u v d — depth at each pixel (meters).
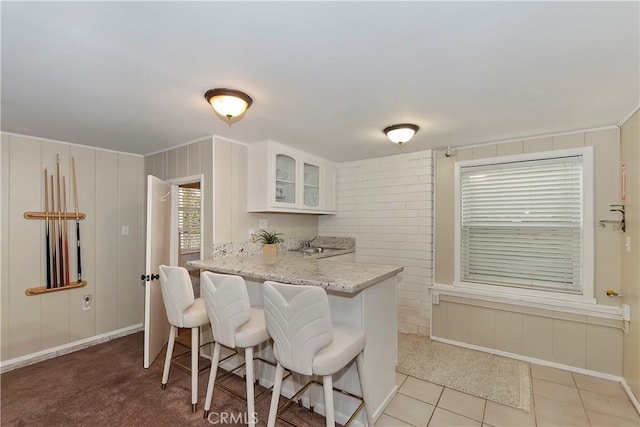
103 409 2.13
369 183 3.95
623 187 2.48
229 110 1.97
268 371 2.40
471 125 2.61
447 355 3.04
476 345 3.19
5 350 2.76
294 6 1.14
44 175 3.00
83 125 2.58
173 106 2.16
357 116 2.38
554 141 2.86
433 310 3.46
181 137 2.98
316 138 3.02
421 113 2.32
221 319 1.85
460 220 3.38
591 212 2.68
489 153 3.20
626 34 1.32
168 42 1.38
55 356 2.96
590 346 2.66
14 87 1.83
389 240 3.79
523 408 2.18
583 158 2.73
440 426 1.99
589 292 2.68
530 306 2.92
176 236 3.48
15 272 2.83
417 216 3.60
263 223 3.51
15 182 2.83
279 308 1.55
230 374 2.57
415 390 2.41
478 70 1.66
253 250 3.35
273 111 2.27
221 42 1.38
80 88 1.85
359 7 1.15
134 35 1.32
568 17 1.21
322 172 3.90
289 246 3.92
